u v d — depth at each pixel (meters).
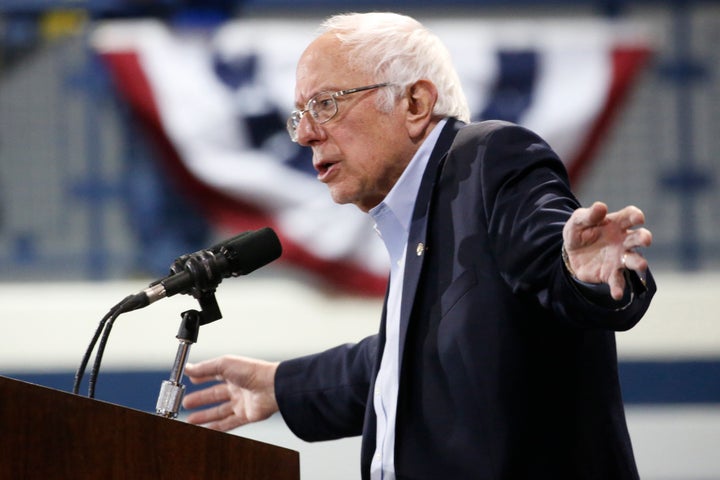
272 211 17.66
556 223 4.78
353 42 6.09
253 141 17.72
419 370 5.54
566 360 5.40
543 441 5.31
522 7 18.00
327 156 6.09
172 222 18.17
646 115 18.59
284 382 7.39
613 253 4.18
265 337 17.33
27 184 18.67
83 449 4.22
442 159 5.85
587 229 4.22
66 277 18.34
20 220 18.56
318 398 7.28
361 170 6.08
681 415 17.31
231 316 17.41
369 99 6.04
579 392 5.42
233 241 5.62
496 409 5.27
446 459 5.33
